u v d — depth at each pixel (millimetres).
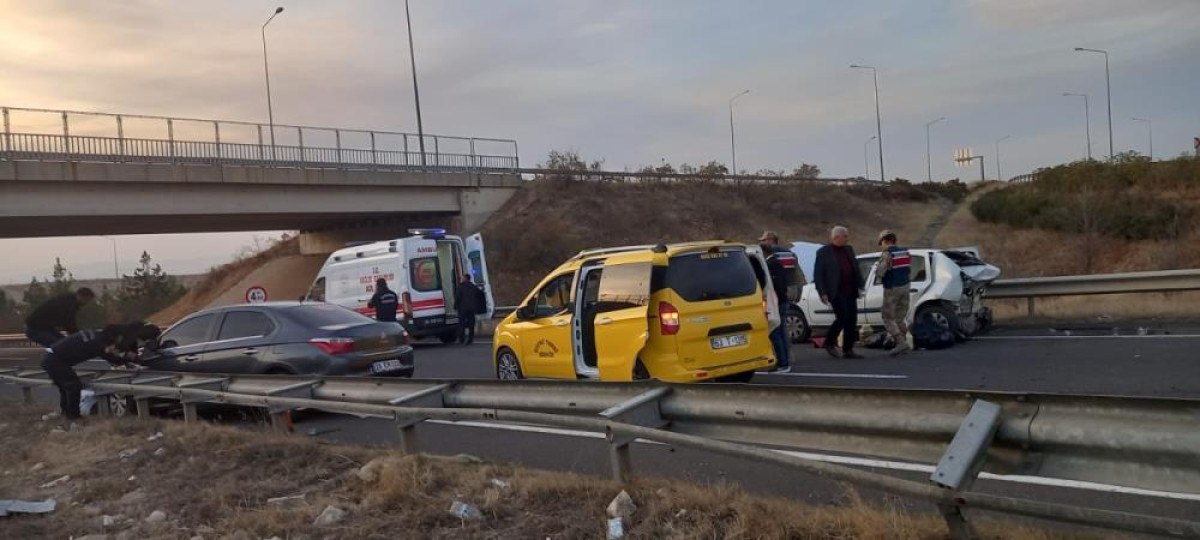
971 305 14359
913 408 4727
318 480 7031
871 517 4742
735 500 5285
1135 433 3984
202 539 5797
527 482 6094
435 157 40656
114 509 6781
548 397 6680
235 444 8320
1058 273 34188
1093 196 38094
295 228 45219
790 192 51625
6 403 13320
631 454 7703
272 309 12188
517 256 38750
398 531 5578
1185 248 32219
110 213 30016
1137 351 11688
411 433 7266
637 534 5039
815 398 5117
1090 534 4281
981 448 4246
